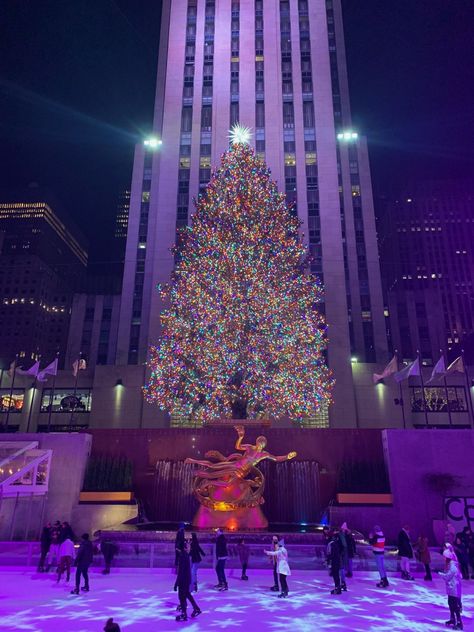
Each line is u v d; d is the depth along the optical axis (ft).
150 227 215.51
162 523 78.33
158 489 84.74
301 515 82.58
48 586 48.14
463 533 56.80
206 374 112.37
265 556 58.29
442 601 42.75
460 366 104.37
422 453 82.84
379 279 212.43
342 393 167.84
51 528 58.34
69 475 81.76
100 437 88.53
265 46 225.97
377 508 78.95
